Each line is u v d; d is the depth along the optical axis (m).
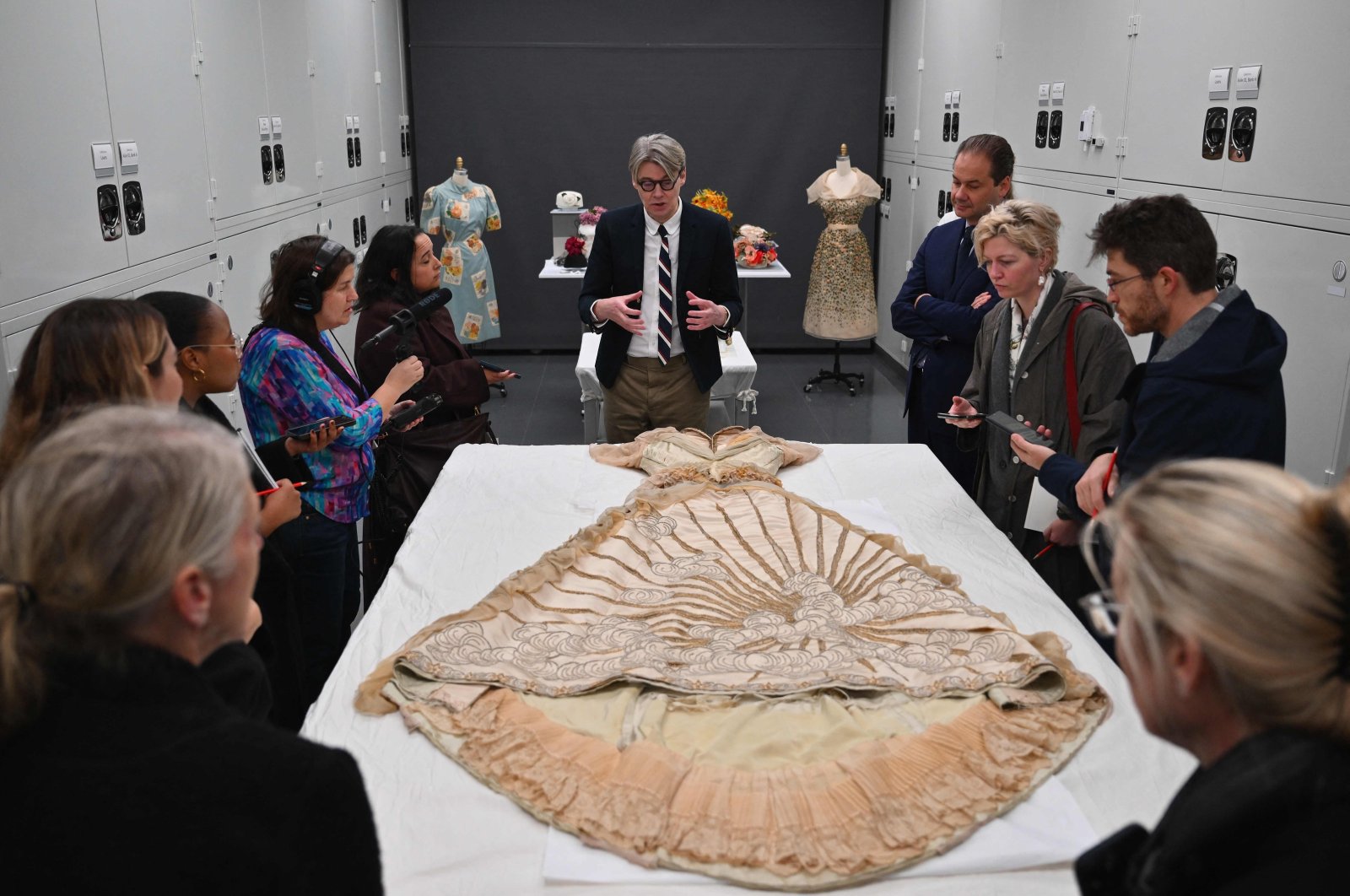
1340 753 0.73
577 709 1.82
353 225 6.00
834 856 1.47
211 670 1.16
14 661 0.82
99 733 0.85
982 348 2.80
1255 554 0.73
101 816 0.82
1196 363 1.90
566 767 1.65
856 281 6.91
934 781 1.60
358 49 6.11
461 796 1.63
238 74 4.14
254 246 4.34
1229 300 1.94
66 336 1.58
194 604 0.88
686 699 1.84
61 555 0.83
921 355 3.58
